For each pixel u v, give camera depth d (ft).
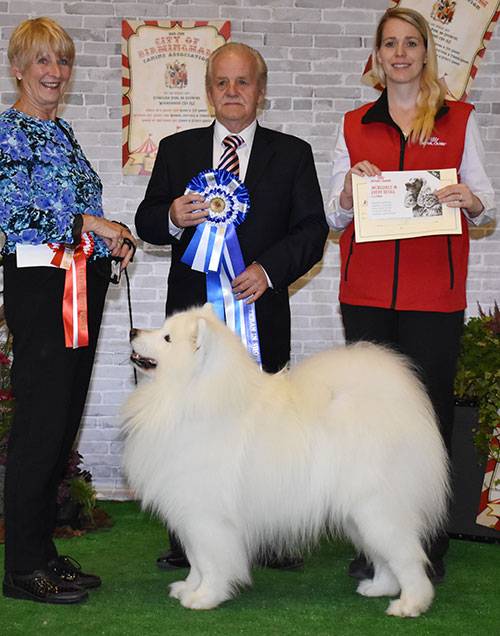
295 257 10.91
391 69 10.57
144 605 10.00
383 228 10.35
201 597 9.88
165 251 16.69
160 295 16.78
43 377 9.71
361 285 11.04
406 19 10.48
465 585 11.10
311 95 16.52
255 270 10.73
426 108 10.64
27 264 9.54
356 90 16.55
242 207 10.93
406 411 9.55
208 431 9.52
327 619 9.59
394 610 9.72
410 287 10.76
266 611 9.85
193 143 11.53
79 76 16.22
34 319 9.63
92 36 16.14
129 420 10.14
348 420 9.44
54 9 16.02
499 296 17.01
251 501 9.59
